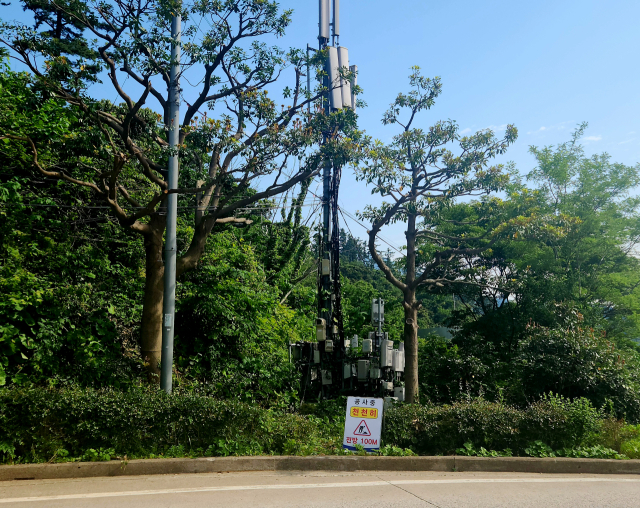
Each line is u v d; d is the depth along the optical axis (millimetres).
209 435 7684
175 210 10273
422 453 8680
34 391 7055
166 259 10062
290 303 25844
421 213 15406
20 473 6398
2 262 10273
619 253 22641
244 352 13062
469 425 8695
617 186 20562
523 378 13586
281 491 6184
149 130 10758
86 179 12750
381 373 15844
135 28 9992
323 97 13766
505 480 7203
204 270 13773
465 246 22094
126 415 7223
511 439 8688
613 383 12195
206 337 12539
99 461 6809
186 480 6590
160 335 10680
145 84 10719
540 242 19531
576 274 19547
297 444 8133
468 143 14859
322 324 15797
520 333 19984
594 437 9211
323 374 15773
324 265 16125
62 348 9992
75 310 10492
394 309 37969
